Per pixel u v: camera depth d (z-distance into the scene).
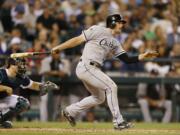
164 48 51.25
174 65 48.12
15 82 29.11
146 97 46.97
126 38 51.94
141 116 47.06
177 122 46.53
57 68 44.97
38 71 44.88
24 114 45.03
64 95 45.47
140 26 55.72
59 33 50.84
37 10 54.31
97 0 58.34
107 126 33.88
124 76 46.78
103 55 28.55
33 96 45.09
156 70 47.59
